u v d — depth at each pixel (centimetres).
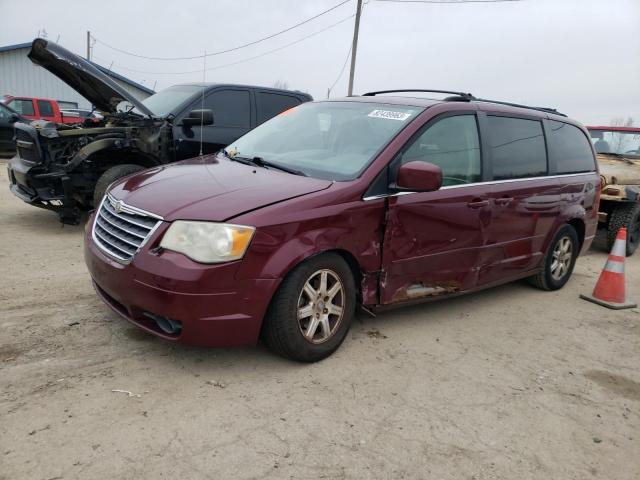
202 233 299
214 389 310
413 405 315
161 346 354
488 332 440
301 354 338
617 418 326
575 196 556
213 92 756
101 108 718
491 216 446
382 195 366
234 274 301
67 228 666
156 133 673
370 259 365
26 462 237
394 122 405
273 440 269
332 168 378
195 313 297
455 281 433
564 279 581
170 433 266
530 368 381
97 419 272
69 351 339
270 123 489
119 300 321
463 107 441
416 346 396
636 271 717
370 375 344
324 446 268
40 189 620
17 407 276
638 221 805
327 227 335
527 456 280
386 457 265
